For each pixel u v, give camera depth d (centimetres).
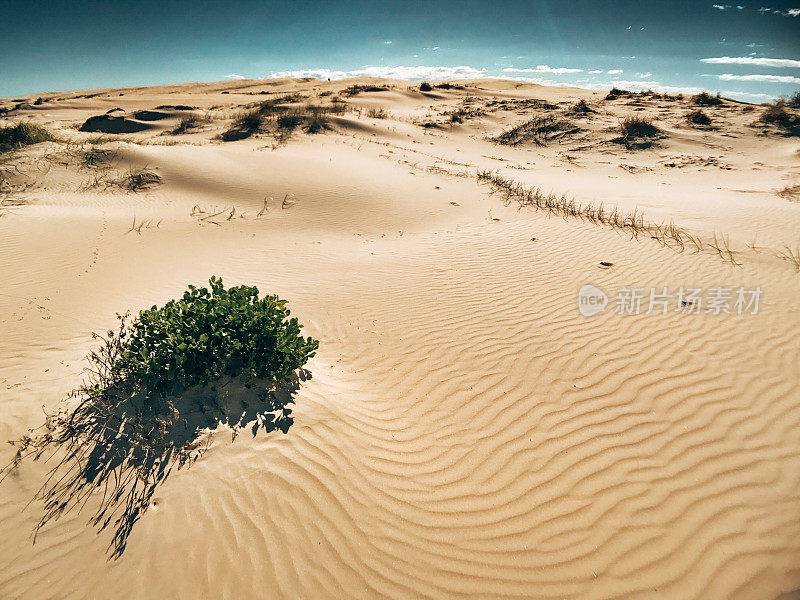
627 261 830
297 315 673
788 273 755
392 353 578
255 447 399
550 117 2736
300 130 2206
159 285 746
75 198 1138
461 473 393
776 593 298
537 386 504
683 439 422
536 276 788
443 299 721
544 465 400
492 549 329
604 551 327
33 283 706
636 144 2258
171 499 346
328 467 388
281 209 1166
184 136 2344
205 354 449
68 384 467
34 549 309
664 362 538
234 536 324
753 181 1625
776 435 424
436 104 3716
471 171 1700
